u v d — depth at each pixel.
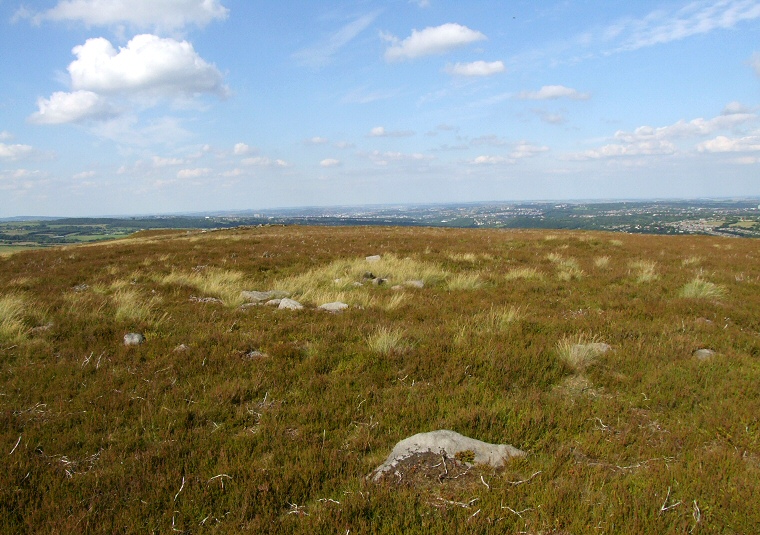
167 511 3.65
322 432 4.98
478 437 4.78
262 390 5.97
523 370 6.42
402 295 11.20
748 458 4.33
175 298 11.58
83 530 3.46
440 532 3.33
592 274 14.47
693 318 9.06
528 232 36.12
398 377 6.45
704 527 3.37
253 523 3.51
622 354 6.94
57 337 8.12
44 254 23.28
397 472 4.07
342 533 3.38
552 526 3.38
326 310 10.10
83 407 5.44
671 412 5.24
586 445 4.55
